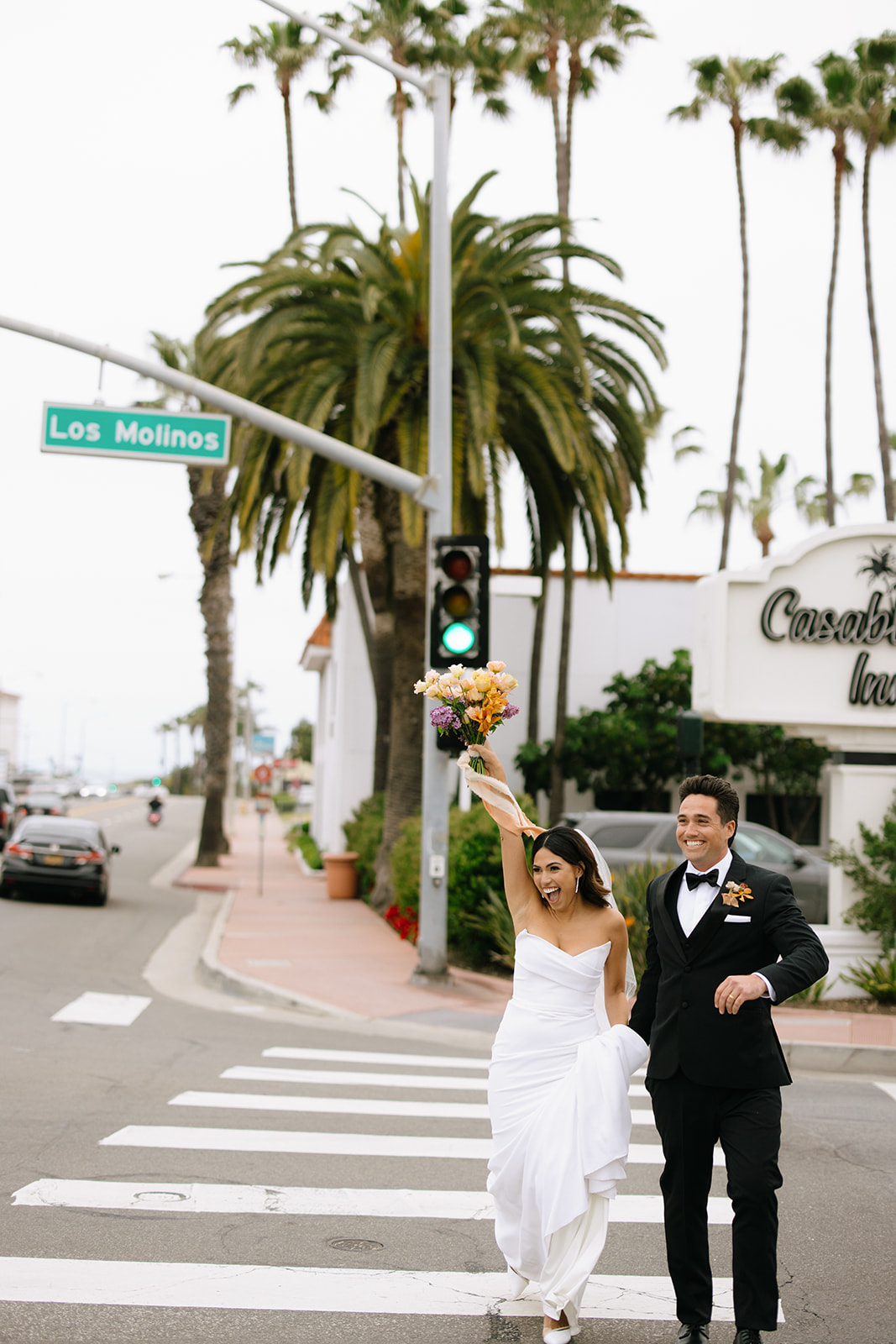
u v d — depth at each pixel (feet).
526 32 100.58
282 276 59.00
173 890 91.56
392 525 66.90
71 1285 16.83
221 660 112.47
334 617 90.58
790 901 15.11
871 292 112.78
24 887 74.95
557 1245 14.94
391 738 70.85
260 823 86.48
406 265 61.87
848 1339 15.93
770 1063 14.97
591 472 63.87
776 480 136.46
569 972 15.62
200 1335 15.33
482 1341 15.43
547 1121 15.15
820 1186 23.06
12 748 428.97
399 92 103.71
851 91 108.78
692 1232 15.05
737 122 111.24
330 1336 15.43
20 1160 22.84
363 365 54.70
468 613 41.37
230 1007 43.83
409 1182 22.48
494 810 16.81
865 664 46.60
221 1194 21.27
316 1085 30.73
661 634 92.38
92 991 46.14
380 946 59.16
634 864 54.49
